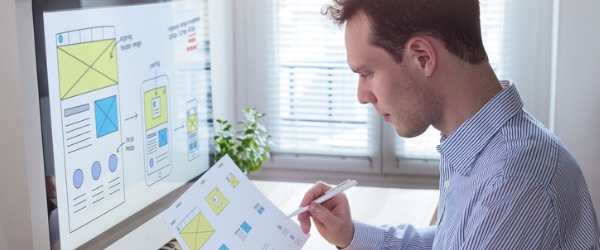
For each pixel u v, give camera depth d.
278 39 3.17
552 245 1.16
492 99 1.26
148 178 1.71
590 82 2.75
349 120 3.17
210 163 2.06
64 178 1.41
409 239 1.66
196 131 1.96
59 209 1.40
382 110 1.30
